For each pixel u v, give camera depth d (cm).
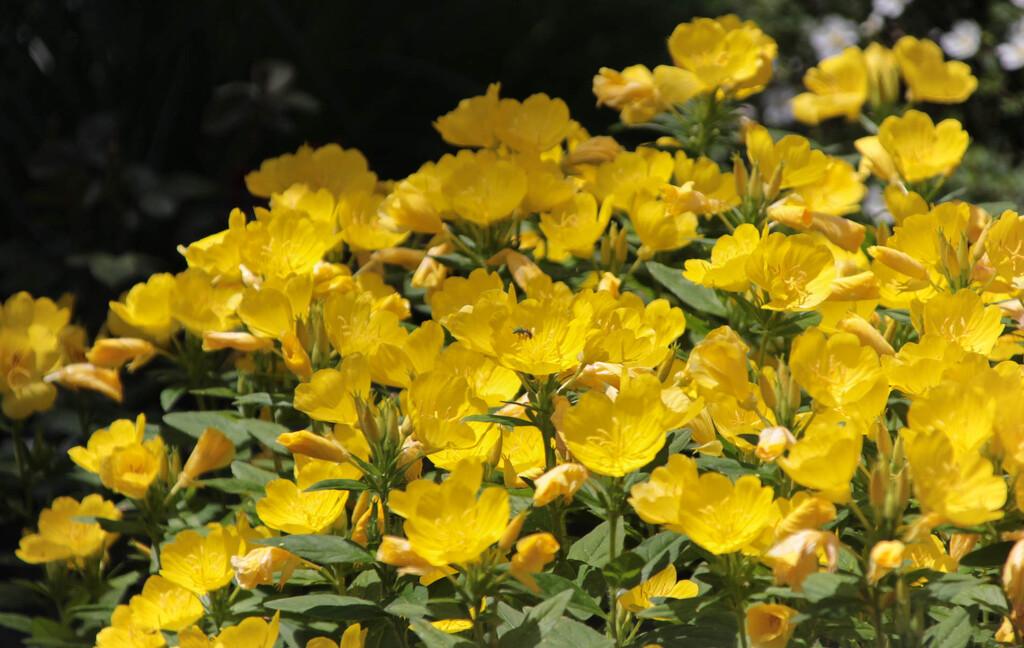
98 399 198
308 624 167
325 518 165
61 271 346
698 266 172
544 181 179
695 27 190
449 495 156
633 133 231
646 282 187
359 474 166
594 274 179
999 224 166
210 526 171
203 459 176
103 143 362
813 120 210
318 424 171
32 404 183
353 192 192
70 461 192
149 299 180
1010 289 167
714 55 190
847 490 156
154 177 368
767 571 159
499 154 188
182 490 179
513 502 167
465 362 166
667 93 189
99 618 182
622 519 164
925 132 182
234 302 179
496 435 165
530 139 186
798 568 155
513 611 163
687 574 176
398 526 165
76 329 192
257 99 376
